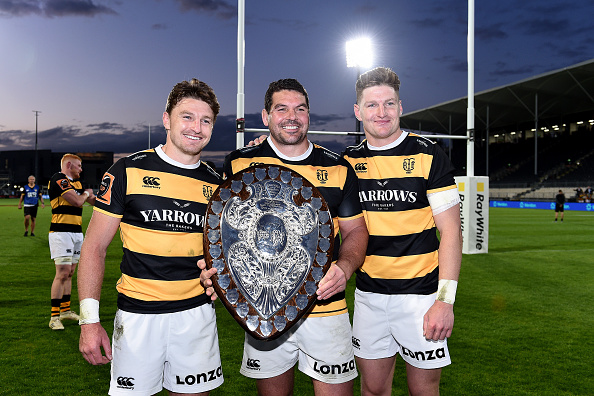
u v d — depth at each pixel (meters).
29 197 12.16
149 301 1.87
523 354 3.59
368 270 2.29
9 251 9.31
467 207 9.07
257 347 2.09
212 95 2.00
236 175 1.80
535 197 36.25
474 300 5.32
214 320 2.03
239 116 6.59
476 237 9.09
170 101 1.96
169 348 1.91
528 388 2.99
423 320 2.10
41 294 5.60
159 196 1.90
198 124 1.92
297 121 2.04
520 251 9.59
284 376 2.12
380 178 2.26
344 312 2.09
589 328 4.25
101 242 1.88
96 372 3.22
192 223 1.94
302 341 2.06
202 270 1.83
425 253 2.21
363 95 2.23
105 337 1.82
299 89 2.08
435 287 2.21
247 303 1.72
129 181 1.91
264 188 1.82
